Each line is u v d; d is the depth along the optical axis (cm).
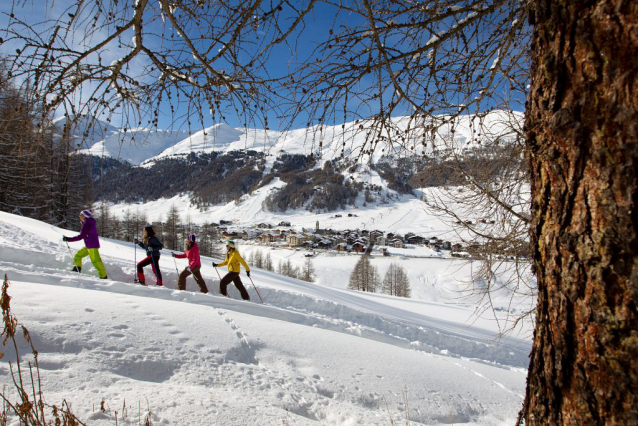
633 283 105
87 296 500
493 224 466
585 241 116
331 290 1602
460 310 1706
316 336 557
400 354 577
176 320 478
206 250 4888
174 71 226
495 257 475
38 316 387
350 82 220
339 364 477
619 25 106
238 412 298
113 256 1120
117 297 533
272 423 294
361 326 810
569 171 121
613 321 109
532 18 149
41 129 185
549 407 135
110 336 387
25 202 1953
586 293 116
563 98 123
